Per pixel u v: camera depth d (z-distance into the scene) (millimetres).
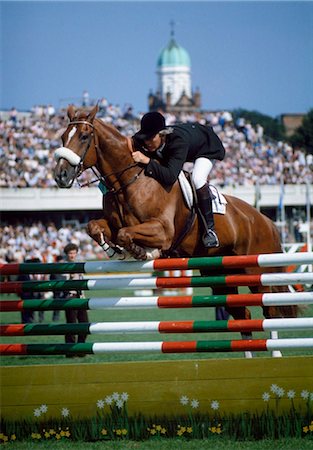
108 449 8961
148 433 9492
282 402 9445
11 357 17859
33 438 9562
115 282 10125
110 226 11203
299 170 66438
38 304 10203
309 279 9695
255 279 9867
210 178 61969
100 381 9672
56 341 20297
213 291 13070
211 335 20281
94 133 10914
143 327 9906
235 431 9391
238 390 9508
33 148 63094
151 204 10922
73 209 61000
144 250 10453
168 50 179625
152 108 152125
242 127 74750
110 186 11086
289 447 8805
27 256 53938
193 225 11680
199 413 9523
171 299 9984
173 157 11062
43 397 9711
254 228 12820
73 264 10266
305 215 62719
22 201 59750
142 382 9609
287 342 9578
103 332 9977
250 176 64250
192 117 78125
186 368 9594
